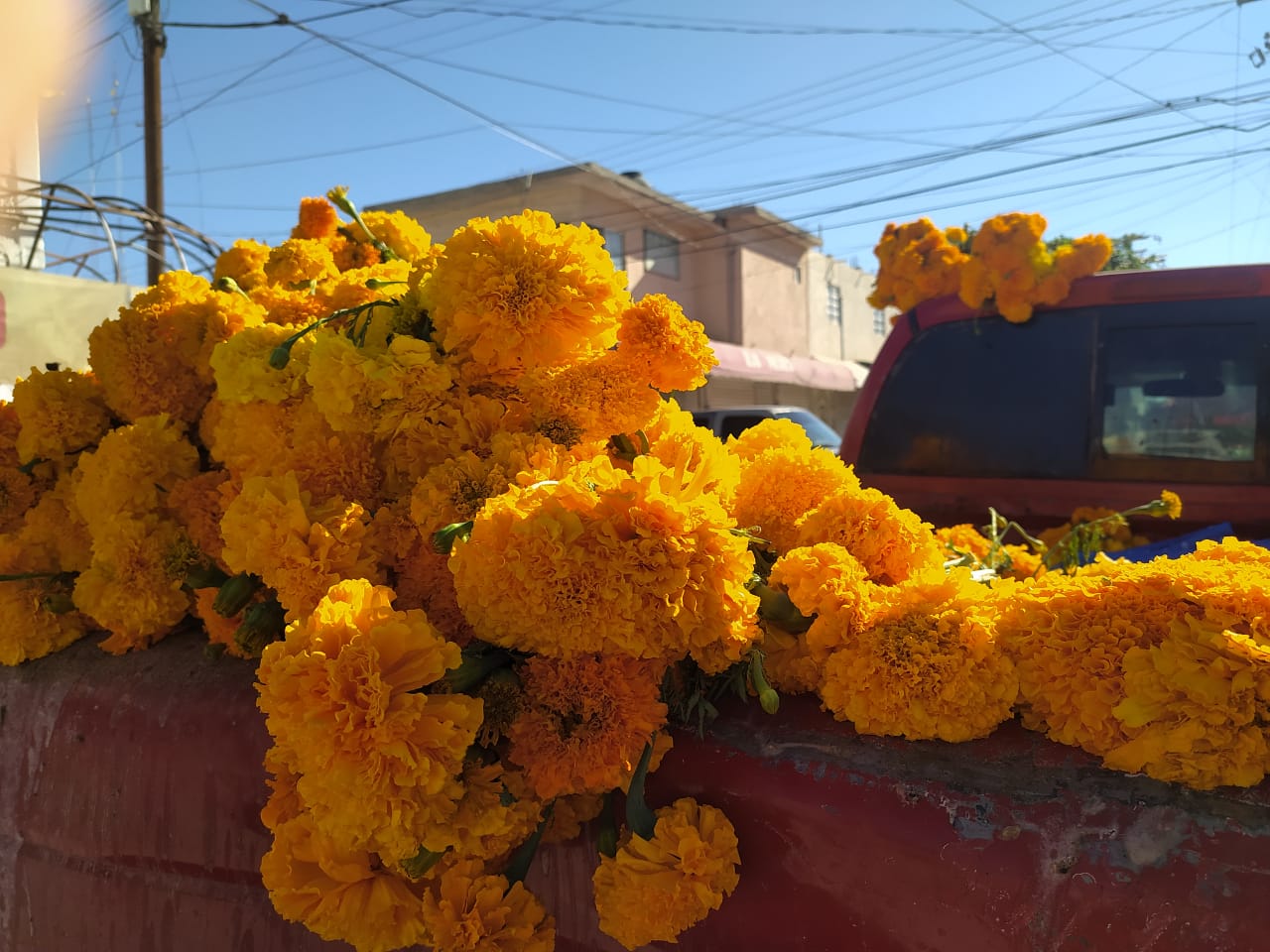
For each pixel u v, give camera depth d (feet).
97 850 5.53
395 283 5.57
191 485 5.58
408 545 4.45
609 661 3.84
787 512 4.86
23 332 17.89
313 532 4.14
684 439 4.69
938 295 10.77
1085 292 9.86
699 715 4.06
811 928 3.74
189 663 5.58
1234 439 9.02
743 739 3.99
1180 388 9.34
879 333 95.25
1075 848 3.24
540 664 3.92
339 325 5.42
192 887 5.21
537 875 4.40
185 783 5.14
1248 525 8.86
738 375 61.31
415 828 3.46
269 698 3.45
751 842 3.86
